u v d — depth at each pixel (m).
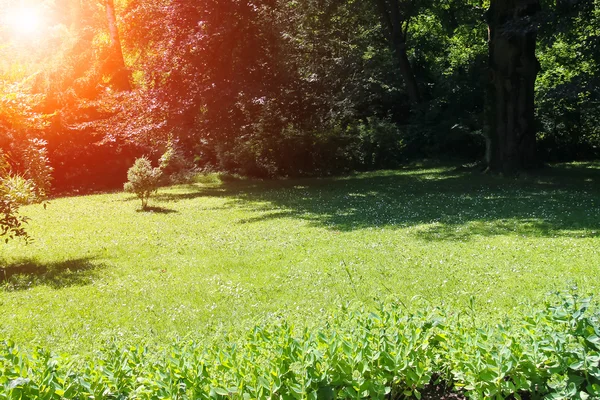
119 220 17.83
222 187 26.47
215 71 25.09
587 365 3.85
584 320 4.04
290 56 27.33
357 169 32.28
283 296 8.62
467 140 33.84
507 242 11.88
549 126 32.09
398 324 4.47
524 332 4.36
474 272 9.55
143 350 4.46
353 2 31.89
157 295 9.08
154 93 25.27
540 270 9.50
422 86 38.19
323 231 14.42
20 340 6.94
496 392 3.89
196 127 25.62
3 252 13.57
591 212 15.35
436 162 32.84
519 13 23.39
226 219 17.34
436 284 8.87
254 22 25.23
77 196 25.47
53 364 3.98
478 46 39.09
